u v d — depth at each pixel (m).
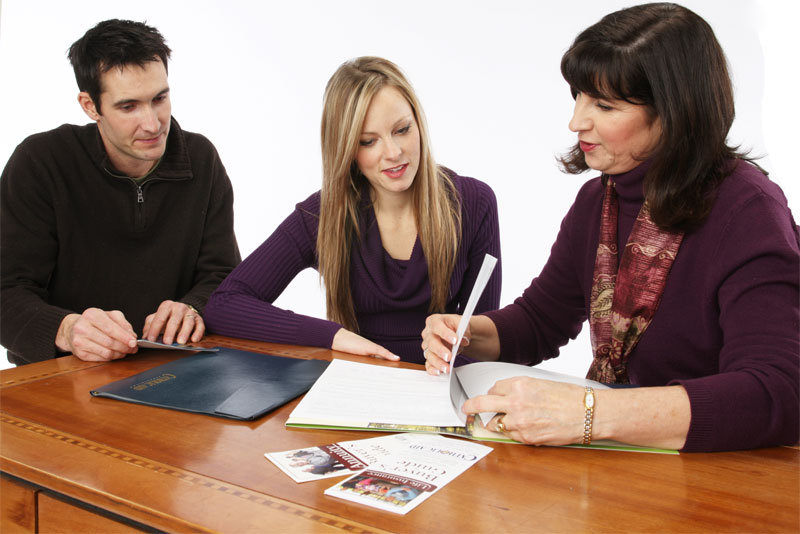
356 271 2.07
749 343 1.20
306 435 1.21
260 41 4.30
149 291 2.36
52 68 4.17
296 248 2.10
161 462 1.10
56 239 2.27
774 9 3.25
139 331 2.38
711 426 1.11
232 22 4.32
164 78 2.12
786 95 3.26
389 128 1.83
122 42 2.01
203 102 4.45
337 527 0.90
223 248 2.46
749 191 1.33
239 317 1.87
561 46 3.82
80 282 2.30
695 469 1.07
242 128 4.43
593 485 1.02
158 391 1.41
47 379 1.53
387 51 4.11
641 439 1.13
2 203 2.18
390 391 1.39
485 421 1.23
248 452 1.13
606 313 1.60
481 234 2.16
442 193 2.04
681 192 1.38
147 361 1.67
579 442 1.14
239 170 4.49
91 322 1.69
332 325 1.78
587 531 0.88
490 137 4.04
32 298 2.02
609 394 1.14
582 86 1.41
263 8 4.26
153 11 4.35
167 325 1.85
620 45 1.34
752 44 3.27
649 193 1.41
